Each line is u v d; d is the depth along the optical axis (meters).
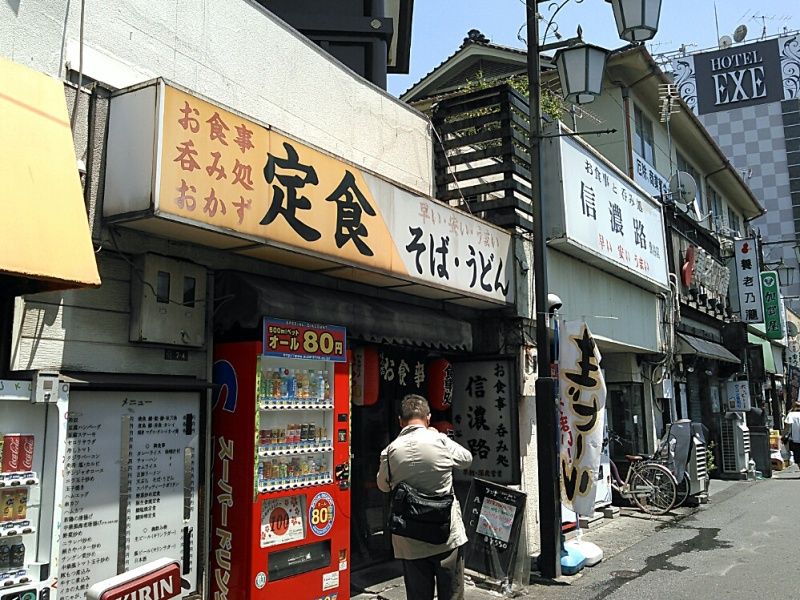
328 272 6.31
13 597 3.45
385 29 9.83
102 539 4.21
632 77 14.79
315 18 9.72
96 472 4.23
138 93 4.39
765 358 23.48
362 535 7.43
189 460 4.84
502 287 8.38
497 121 9.09
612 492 12.35
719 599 6.51
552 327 8.51
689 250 15.57
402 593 6.59
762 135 49.12
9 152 3.61
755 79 49.75
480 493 7.21
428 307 7.93
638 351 12.70
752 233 26.70
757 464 17.52
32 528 3.60
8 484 3.50
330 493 5.79
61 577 3.99
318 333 5.77
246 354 5.25
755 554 8.34
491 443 8.51
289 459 5.59
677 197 16.12
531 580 7.26
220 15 5.84
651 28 7.04
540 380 7.60
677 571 7.63
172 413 4.76
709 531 9.95
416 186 8.39
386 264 6.33
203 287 5.19
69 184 3.86
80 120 4.37
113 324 4.61
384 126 7.88
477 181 9.72
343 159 5.90
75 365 4.36
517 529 6.88
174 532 4.66
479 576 7.03
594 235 10.04
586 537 9.65
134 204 4.27
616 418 13.20
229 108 4.80
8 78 3.83
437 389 8.27
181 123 4.42
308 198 5.45
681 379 15.73
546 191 9.34
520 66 15.71
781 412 28.27
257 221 4.96
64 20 4.52
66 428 3.86
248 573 4.98
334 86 7.11
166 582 3.68
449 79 16.84
